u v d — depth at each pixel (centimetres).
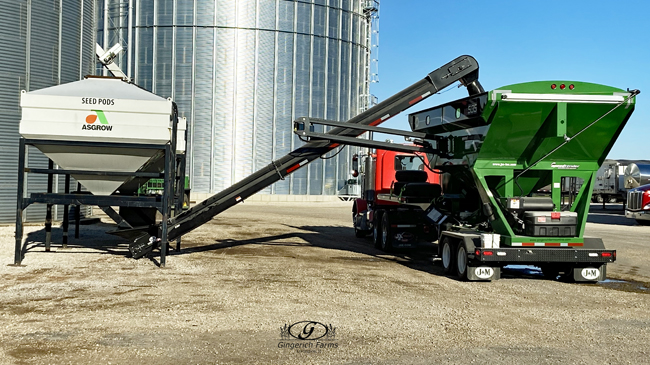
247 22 4081
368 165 1666
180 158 1482
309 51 4269
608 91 952
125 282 912
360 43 4706
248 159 4094
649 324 702
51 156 1094
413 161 1653
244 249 1411
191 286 889
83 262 1116
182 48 4062
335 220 2531
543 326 681
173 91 4069
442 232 1107
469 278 980
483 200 1041
